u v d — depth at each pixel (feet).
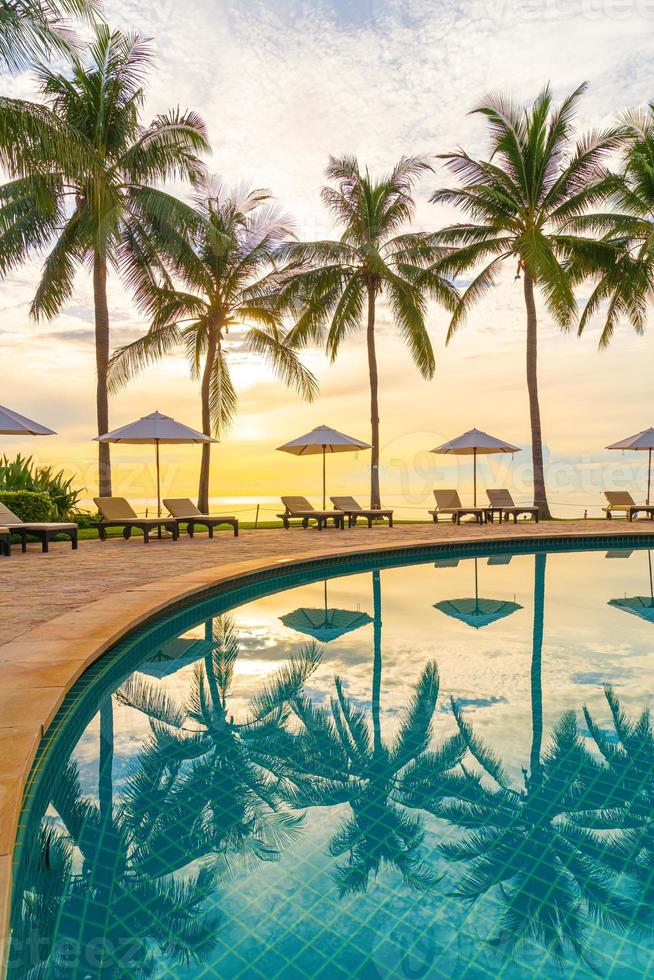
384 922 6.64
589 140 55.67
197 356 65.87
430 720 12.34
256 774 10.19
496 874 7.55
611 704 13.16
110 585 23.48
